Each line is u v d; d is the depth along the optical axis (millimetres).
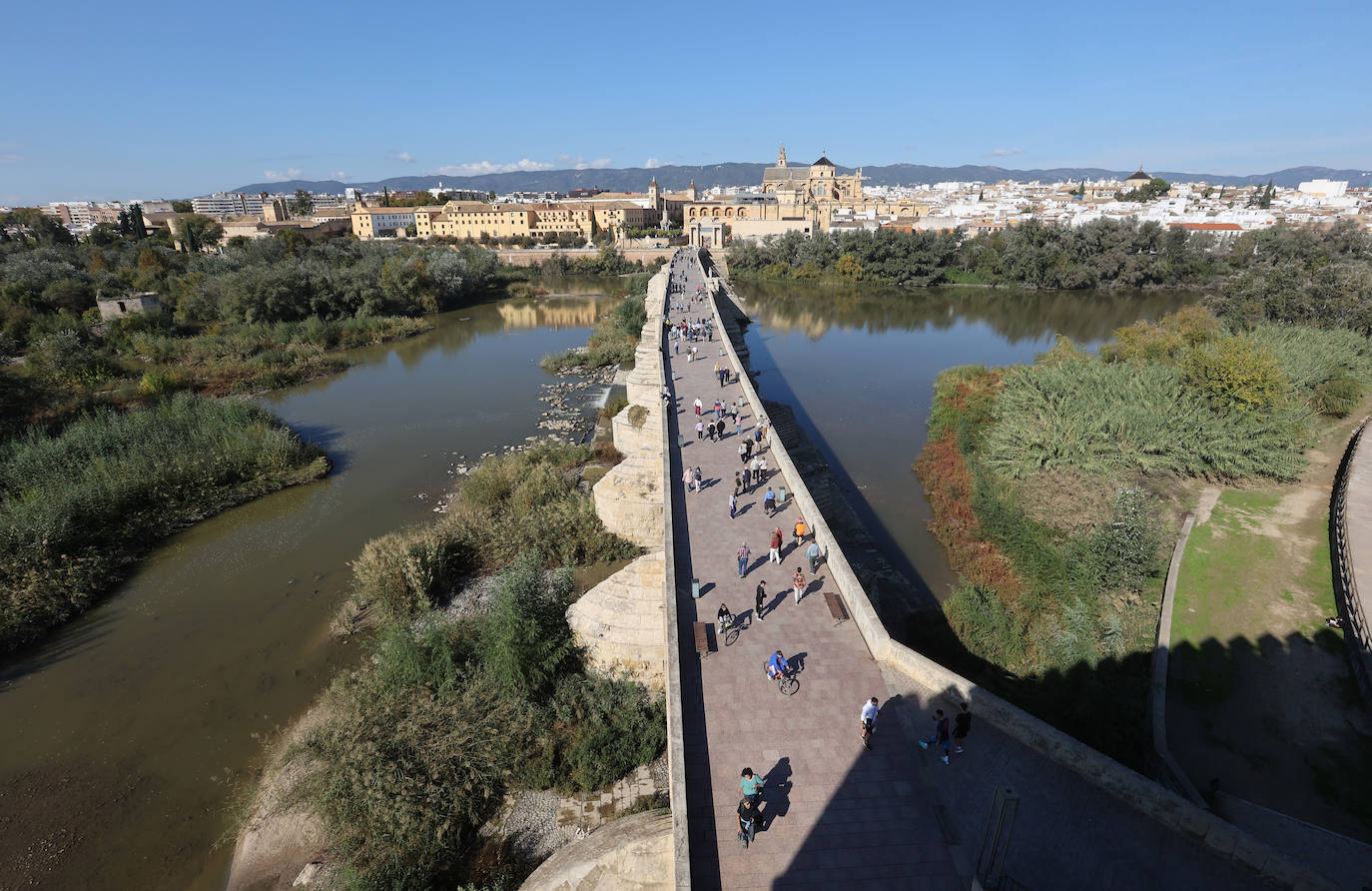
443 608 29281
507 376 68250
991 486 33812
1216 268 116062
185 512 37656
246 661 26812
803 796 14359
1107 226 120500
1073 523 30219
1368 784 17625
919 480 41906
